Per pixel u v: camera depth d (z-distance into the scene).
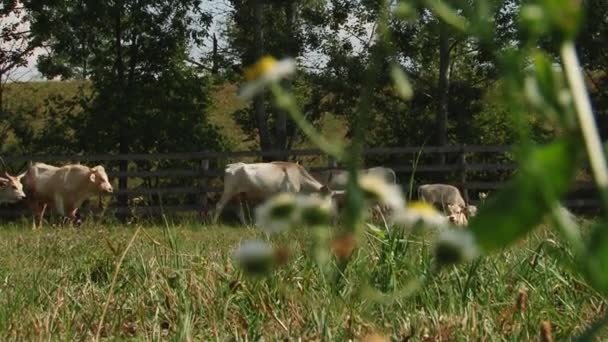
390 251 6.20
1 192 24.59
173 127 33.31
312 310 5.64
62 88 44.44
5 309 6.57
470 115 32.78
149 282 7.01
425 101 33.12
